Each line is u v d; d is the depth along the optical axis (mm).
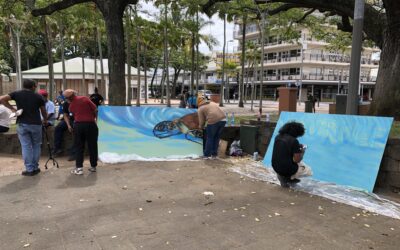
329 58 61219
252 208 5059
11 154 8977
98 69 46156
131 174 6941
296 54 60594
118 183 6273
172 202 5277
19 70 32500
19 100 6664
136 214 4750
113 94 11062
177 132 9359
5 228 4250
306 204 5266
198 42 38594
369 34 10945
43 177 6617
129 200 5336
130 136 8930
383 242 3980
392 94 9062
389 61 9234
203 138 9234
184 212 4852
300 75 57312
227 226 4383
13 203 5148
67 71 44188
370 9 10883
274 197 5602
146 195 5602
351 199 5496
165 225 4387
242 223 4484
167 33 34625
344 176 6422
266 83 67000
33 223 4410
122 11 11148
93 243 3861
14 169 7340
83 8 21438
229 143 9781
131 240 3947
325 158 6941
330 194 5754
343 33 22297
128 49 31594
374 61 63812
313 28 21766
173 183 6336
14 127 10305
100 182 6316
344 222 4566
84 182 6305
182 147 9148
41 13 12133
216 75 79938
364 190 5980
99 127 8828
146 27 35281
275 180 6633
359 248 3824
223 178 6762
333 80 61812
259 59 51656
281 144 6129
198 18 33719
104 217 4625
